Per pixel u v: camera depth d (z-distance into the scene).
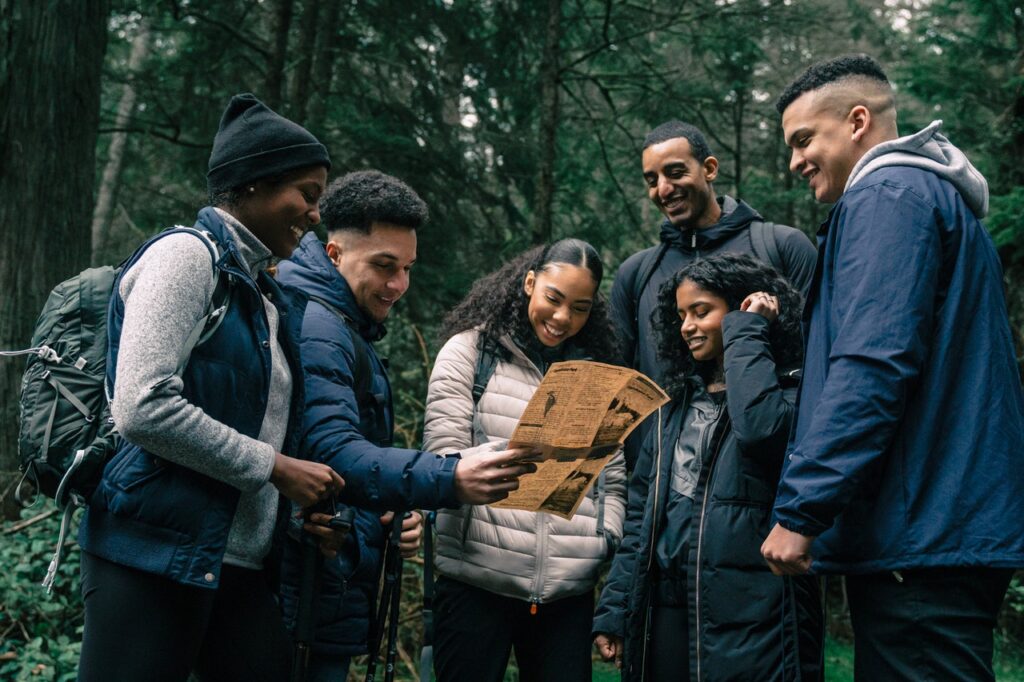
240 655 1.94
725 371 2.43
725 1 8.81
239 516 1.91
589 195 10.30
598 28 9.02
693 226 3.47
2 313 5.22
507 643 2.62
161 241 1.80
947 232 1.95
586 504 2.69
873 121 2.22
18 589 4.11
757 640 2.29
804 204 9.27
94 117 5.67
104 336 1.90
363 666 4.41
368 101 8.94
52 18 5.41
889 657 1.88
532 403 1.85
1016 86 7.27
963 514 1.83
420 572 4.75
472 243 8.68
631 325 3.46
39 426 1.81
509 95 9.02
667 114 9.04
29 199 5.32
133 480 1.74
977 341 1.92
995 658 6.04
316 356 2.14
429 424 2.66
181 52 8.85
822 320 2.07
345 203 2.35
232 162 1.92
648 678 2.48
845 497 1.83
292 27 9.84
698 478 2.47
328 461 2.02
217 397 1.80
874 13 10.62
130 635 1.72
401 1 8.74
